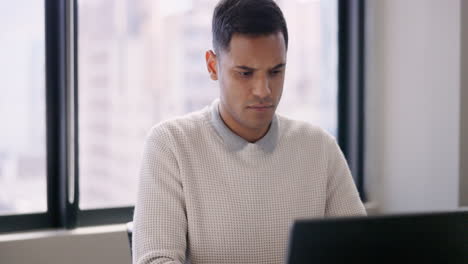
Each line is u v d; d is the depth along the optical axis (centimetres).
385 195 308
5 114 242
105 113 257
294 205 131
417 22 283
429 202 282
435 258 76
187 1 271
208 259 124
